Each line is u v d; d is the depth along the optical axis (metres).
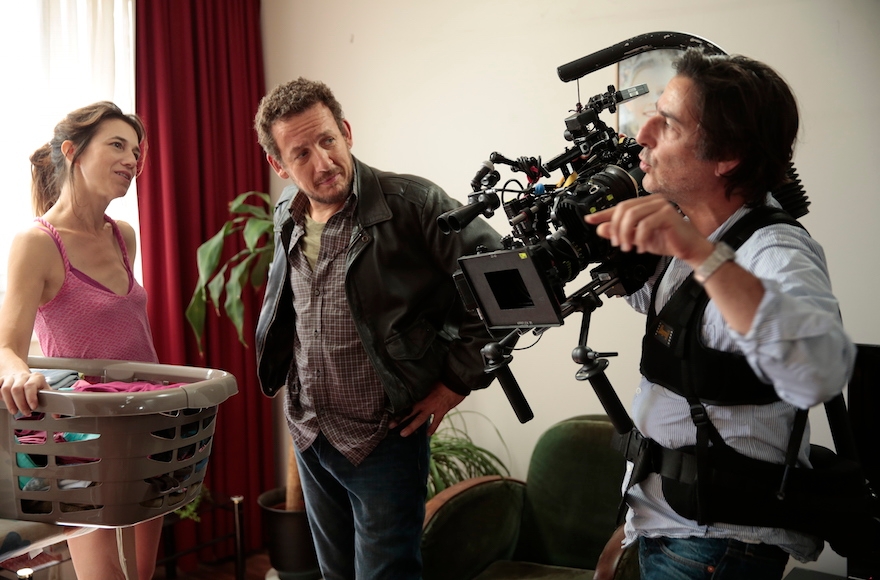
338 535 1.81
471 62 2.80
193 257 2.96
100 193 1.81
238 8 3.14
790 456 1.02
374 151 3.05
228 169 3.09
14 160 2.52
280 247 1.81
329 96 1.67
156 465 1.42
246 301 3.12
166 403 1.39
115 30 2.77
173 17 2.91
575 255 1.10
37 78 2.55
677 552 1.08
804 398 0.84
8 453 1.39
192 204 2.95
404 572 1.67
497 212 2.77
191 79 2.94
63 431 1.36
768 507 1.01
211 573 2.97
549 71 2.64
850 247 2.19
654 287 1.15
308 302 1.71
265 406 3.21
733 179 1.01
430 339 1.69
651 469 1.12
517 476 2.78
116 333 1.84
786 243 0.96
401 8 2.95
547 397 2.70
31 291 1.67
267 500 2.91
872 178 2.15
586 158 1.25
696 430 1.05
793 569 2.00
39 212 1.95
